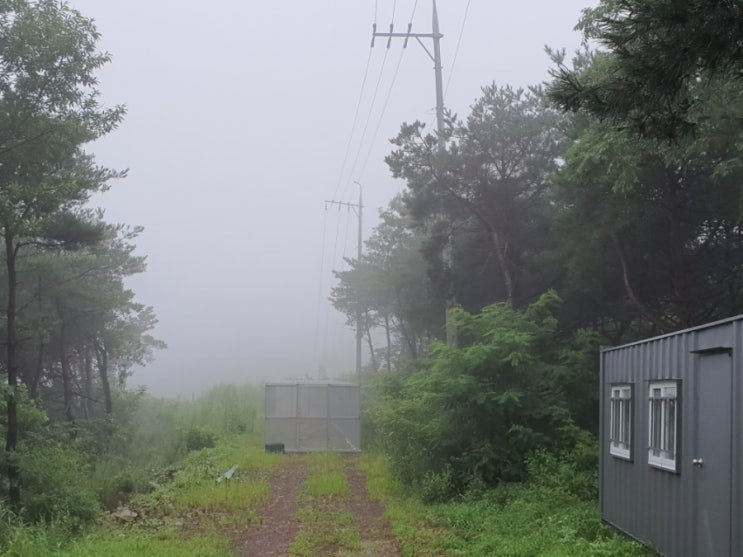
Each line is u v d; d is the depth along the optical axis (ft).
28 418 55.52
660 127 23.30
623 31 21.58
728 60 21.26
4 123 48.62
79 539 39.40
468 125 79.87
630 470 34.73
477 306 86.74
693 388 27.61
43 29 48.85
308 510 48.32
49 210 50.78
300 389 88.53
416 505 49.49
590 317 71.10
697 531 26.86
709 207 54.70
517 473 51.52
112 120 53.11
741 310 58.80
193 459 78.02
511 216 81.30
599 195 58.65
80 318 94.27
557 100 23.62
